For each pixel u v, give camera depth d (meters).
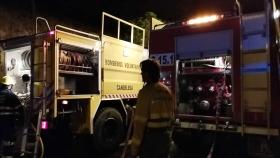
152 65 3.52
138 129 3.35
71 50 6.67
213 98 5.72
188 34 5.90
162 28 6.26
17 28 11.27
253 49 5.11
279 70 4.82
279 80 4.83
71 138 7.50
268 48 4.93
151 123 3.38
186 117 5.79
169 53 6.12
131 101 8.63
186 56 5.90
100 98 7.21
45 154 7.03
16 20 11.38
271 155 4.98
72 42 6.53
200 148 6.18
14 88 7.29
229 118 5.29
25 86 7.12
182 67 6.05
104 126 7.31
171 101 3.57
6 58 7.23
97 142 7.10
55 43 6.14
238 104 5.20
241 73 5.19
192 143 6.21
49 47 6.23
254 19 5.13
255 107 5.03
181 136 6.14
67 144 7.69
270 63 4.92
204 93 5.83
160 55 6.23
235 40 5.31
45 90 6.18
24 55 7.15
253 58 5.10
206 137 5.89
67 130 7.14
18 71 7.29
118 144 7.71
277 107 4.84
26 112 6.29
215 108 5.63
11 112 6.01
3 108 5.95
